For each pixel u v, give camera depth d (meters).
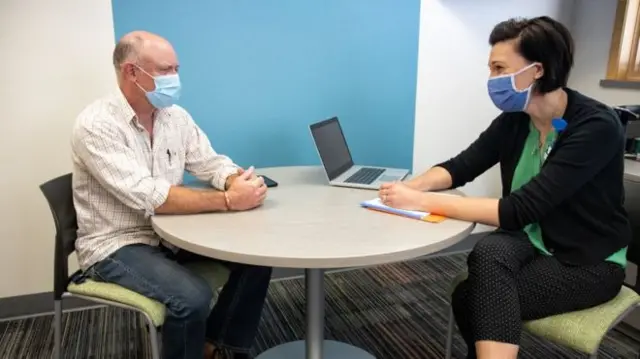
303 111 2.41
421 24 2.56
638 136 2.24
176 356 1.40
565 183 1.28
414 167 2.76
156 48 1.49
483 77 2.80
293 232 1.24
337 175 1.90
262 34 2.25
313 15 2.32
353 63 2.46
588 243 1.35
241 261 1.09
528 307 1.28
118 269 1.44
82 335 2.05
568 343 1.24
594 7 2.84
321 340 1.61
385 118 2.61
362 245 1.14
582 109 1.34
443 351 1.96
